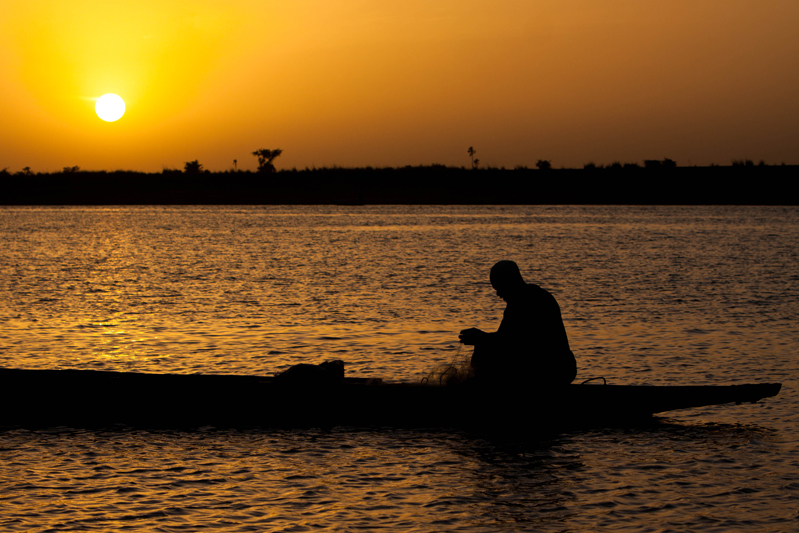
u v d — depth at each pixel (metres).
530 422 15.89
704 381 19.30
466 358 17.11
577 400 15.85
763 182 199.12
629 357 22.12
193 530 10.66
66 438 15.16
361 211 153.75
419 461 13.73
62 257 56.72
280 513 11.28
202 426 16.08
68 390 16.41
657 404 15.78
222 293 36.81
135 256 57.81
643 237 79.81
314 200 197.12
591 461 13.70
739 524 10.91
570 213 141.88
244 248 66.00
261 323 28.11
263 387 16.20
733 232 87.69
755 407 17.09
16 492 12.10
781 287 39.16
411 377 19.73
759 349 23.19
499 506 11.60
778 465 13.38
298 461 13.71
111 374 16.69
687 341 24.52
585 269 48.59
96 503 11.63
